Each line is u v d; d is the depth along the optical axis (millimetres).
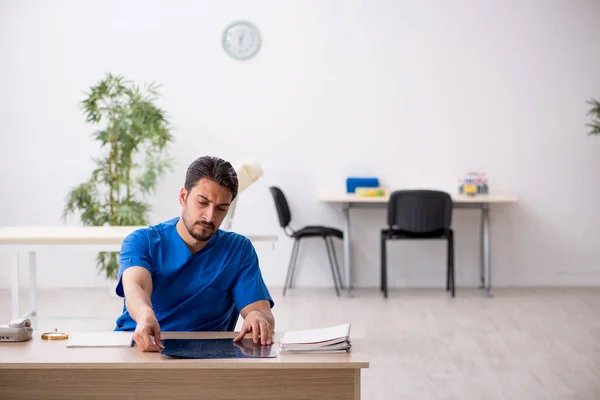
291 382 2225
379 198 6676
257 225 7145
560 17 7027
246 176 5027
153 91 7023
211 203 2504
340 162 7098
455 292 6945
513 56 7051
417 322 5785
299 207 7129
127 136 6391
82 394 2213
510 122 7086
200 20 6996
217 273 2660
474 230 7180
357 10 7023
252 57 7027
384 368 4598
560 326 5652
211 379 2223
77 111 6992
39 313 6023
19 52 6957
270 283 7195
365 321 5816
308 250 7176
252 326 2453
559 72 7059
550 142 7105
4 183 7020
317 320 5844
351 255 7199
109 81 6414
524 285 7234
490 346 5098
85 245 4352
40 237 4344
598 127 6730
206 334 2539
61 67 6965
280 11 7012
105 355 2244
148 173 6566
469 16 7027
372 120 7078
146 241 2639
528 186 7129
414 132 7082
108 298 6648
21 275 7125
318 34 7031
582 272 7211
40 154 7004
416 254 7215
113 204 6551
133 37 6980
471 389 4199
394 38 7035
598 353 4922
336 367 2180
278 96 7055
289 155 7094
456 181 7102
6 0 6934
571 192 7145
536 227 7172
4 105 6977
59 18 6953
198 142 7062
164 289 2654
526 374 4473
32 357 2219
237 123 7059
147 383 2217
